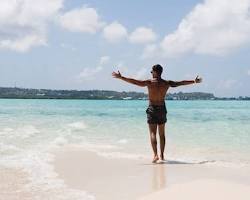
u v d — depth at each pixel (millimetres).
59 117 18625
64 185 4531
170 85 6531
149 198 3855
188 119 18562
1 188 4348
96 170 5453
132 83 6508
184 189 4023
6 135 9500
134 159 6449
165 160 6371
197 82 6574
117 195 4066
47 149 7387
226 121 16891
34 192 4188
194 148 8031
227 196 3701
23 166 5652
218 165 5898
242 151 7602
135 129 12203
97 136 10086
